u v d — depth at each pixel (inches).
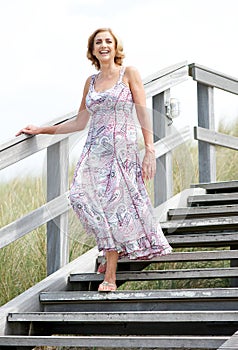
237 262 276.7
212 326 204.8
